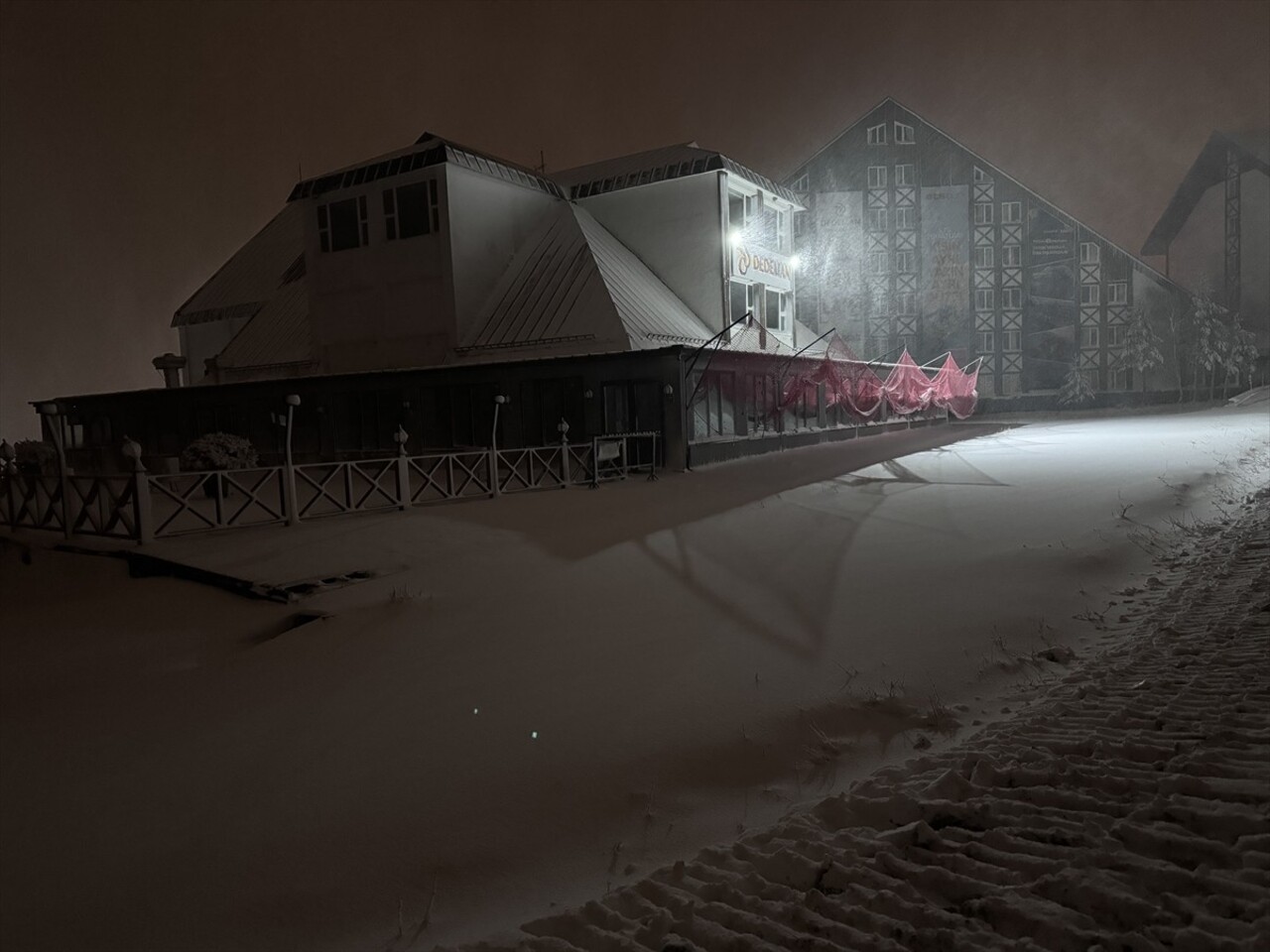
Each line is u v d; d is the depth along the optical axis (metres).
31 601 10.38
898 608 7.73
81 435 31.14
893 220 44.50
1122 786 3.56
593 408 20.98
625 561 10.10
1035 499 13.13
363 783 4.79
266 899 3.67
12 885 3.91
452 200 23.98
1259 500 11.39
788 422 26.31
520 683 6.30
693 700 5.75
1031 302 43.19
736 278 27.22
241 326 34.34
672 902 3.24
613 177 28.27
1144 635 6.25
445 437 23.39
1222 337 40.91
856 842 3.49
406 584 9.42
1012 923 2.72
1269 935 2.38
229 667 7.13
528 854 3.93
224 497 18.06
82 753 5.52
